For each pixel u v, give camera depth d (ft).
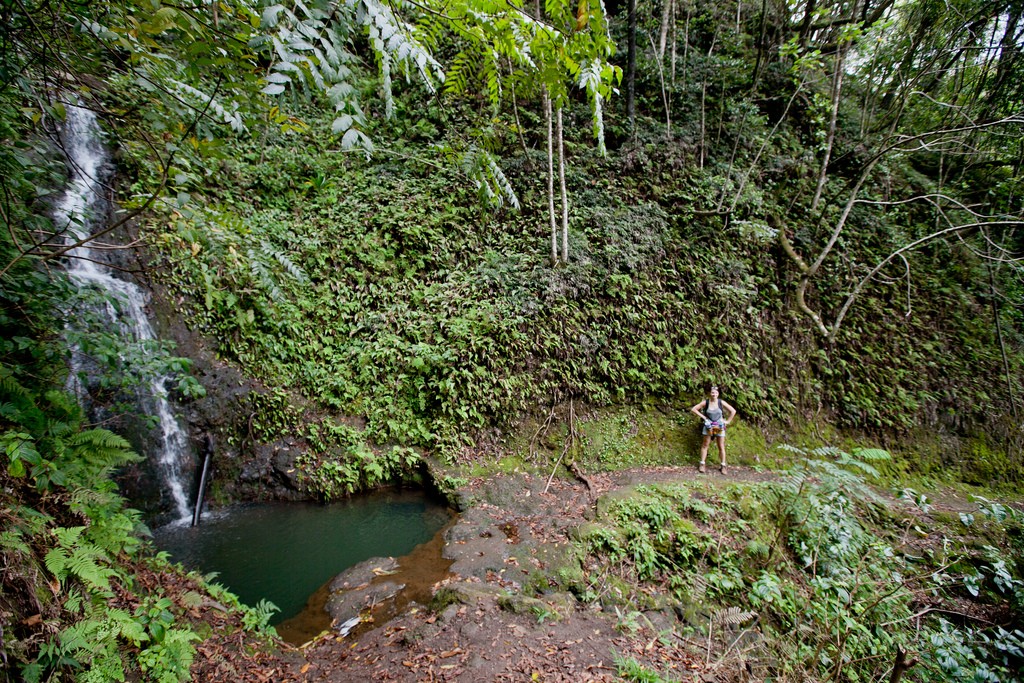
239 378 25.21
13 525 10.80
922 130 41.32
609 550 20.08
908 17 35.50
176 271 25.11
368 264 30.19
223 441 24.11
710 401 27.86
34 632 9.61
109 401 20.04
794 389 31.99
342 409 26.63
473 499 24.18
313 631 15.79
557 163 36.47
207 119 7.39
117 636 11.57
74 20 7.15
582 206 35.17
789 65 44.27
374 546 20.94
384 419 26.81
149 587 14.44
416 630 14.93
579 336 29.71
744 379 31.27
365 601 17.02
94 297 15.34
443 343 28.19
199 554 19.70
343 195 32.89
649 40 43.91
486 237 32.63
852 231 37.47
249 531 21.66
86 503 13.48
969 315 35.96
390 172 34.96
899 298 35.45
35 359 15.31
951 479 30.76
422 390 27.58
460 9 6.53
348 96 5.05
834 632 16.26
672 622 17.26
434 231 31.60
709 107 42.60
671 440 29.71
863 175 32.76
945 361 33.96
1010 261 31.32
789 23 45.93
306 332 27.61
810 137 43.06
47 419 13.85
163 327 23.72
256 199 30.40
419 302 29.58
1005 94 34.96
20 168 12.23
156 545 19.83
